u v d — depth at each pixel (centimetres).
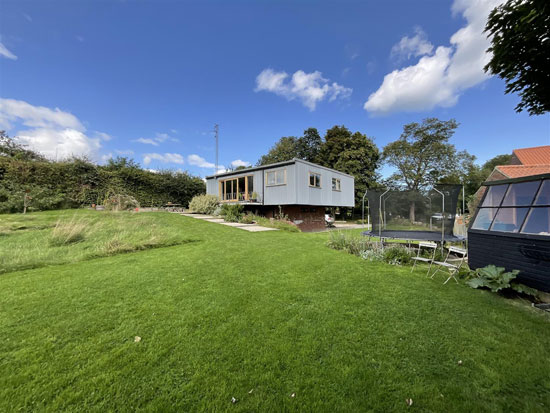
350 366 204
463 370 202
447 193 693
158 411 159
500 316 299
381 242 715
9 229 743
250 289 382
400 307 324
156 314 293
